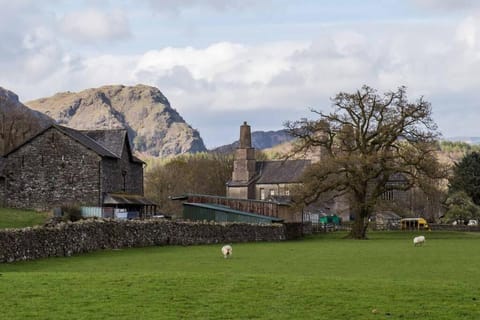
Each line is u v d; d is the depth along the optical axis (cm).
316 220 14512
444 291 3078
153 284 3145
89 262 4912
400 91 9962
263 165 18062
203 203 10775
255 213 10744
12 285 3075
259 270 4338
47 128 9881
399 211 12475
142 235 6875
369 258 5459
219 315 2572
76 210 9306
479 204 16125
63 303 2714
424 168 9594
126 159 10619
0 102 17200
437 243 8088
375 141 9975
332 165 9688
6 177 9975
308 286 3150
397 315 2627
